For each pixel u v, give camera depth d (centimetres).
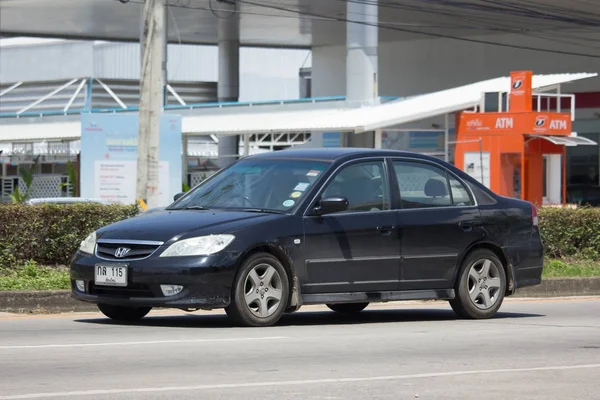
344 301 2262
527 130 6500
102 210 3375
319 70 12794
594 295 3481
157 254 2088
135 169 5525
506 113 6594
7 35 12369
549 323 2422
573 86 10219
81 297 2184
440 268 2405
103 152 5466
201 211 2250
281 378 1548
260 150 10350
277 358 1752
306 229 2209
